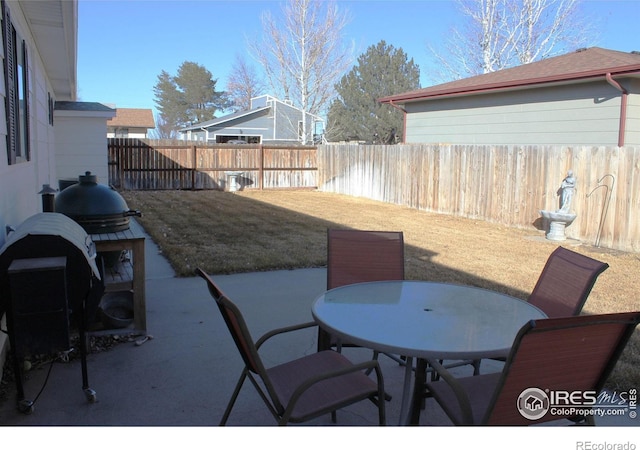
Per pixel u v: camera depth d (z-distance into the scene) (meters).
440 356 2.21
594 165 8.63
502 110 11.96
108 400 3.05
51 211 4.00
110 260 4.41
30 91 6.19
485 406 2.29
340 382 2.54
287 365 2.73
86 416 2.86
